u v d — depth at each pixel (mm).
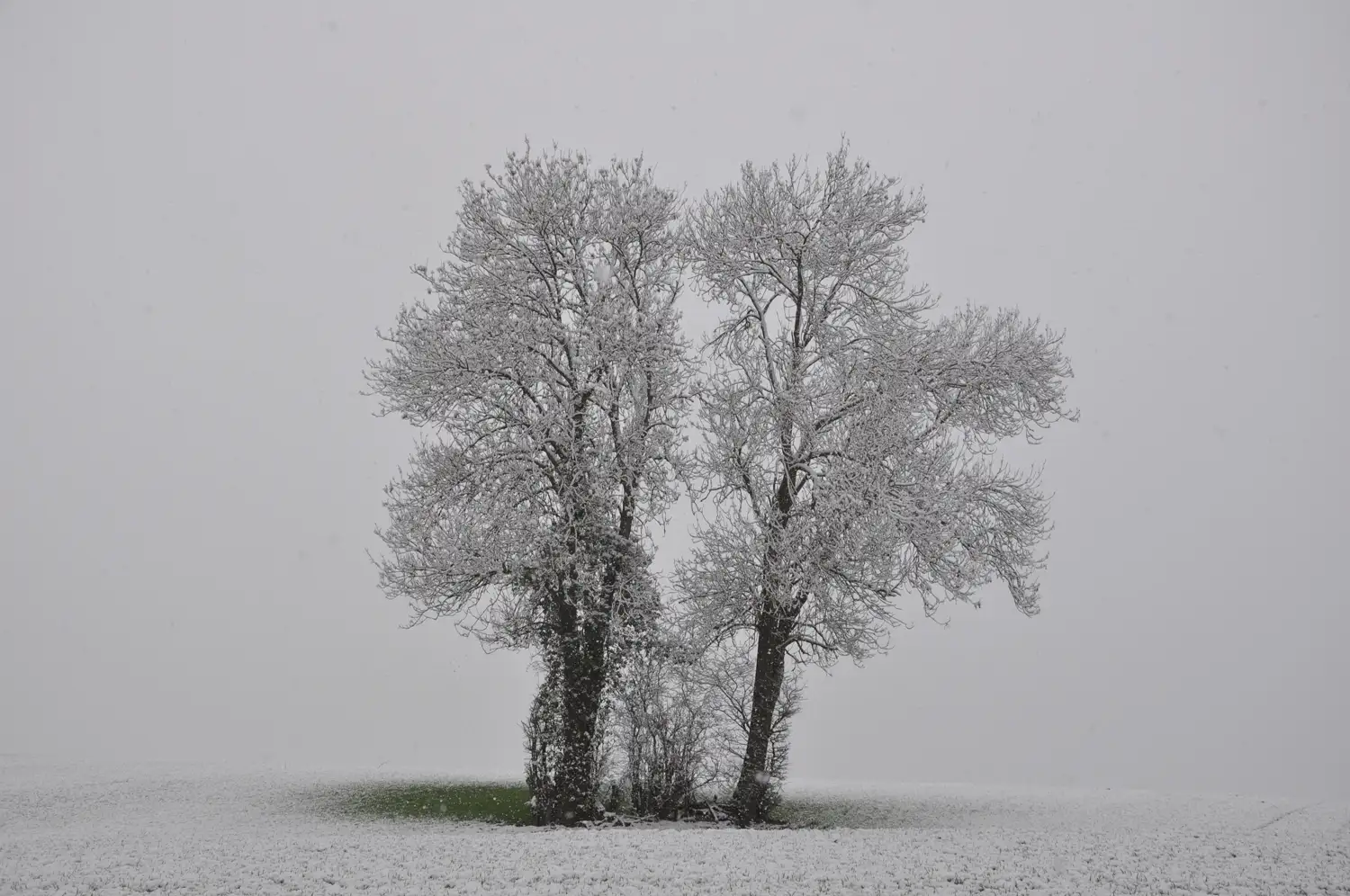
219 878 15133
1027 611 26375
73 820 24172
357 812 25297
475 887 14469
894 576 24781
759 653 25344
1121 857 16906
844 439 25266
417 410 25562
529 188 26078
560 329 25406
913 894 14148
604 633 24688
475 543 24297
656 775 24750
